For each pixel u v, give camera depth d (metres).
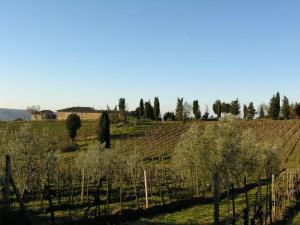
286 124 122.69
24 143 30.61
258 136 108.06
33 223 24.19
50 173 33.44
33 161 30.81
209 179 35.06
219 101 176.25
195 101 169.50
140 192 43.22
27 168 30.45
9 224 18.33
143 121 143.12
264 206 33.56
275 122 127.56
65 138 106.94
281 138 103.75
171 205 34.31
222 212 32.34
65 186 45.53
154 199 38.78
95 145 43.78
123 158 45.47
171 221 28.86
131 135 114.94
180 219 29.62
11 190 38.50
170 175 55.66
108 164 41.84
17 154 30.03
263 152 42.44
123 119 138.62
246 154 35.16
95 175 44.00
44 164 31.55
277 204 31.47
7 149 30.09
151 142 106.12
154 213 31.83
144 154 91.62
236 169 33.69
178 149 37.56
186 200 36.62
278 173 52.84
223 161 32.78
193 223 28.23
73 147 93.75
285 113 160.75
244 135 37.22
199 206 35.69
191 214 31.72
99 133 96.12
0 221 18.17
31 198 36.88
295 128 115.62
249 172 36.38
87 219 25.77
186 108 167.88
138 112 175.62
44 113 182.75
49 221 26.14
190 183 46.97
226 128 34.41
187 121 147.50
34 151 30.86
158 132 118.62
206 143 34.69
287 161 77.19
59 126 120.19
